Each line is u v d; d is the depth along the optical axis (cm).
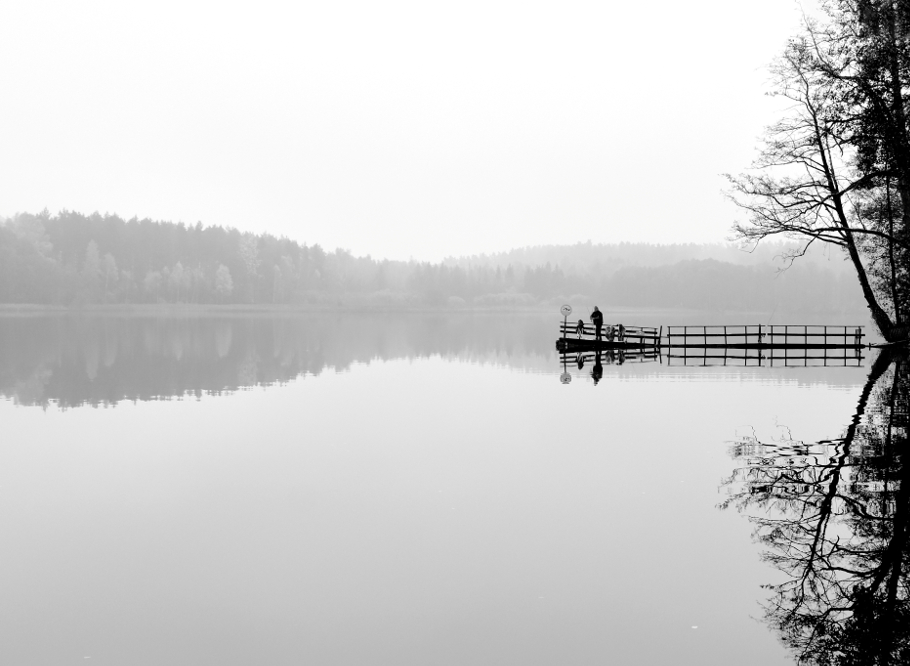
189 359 3750
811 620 706
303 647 671
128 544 942
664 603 752
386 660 645
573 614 732
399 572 839
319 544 934
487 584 804
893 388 2355
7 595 788
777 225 3428
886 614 717
